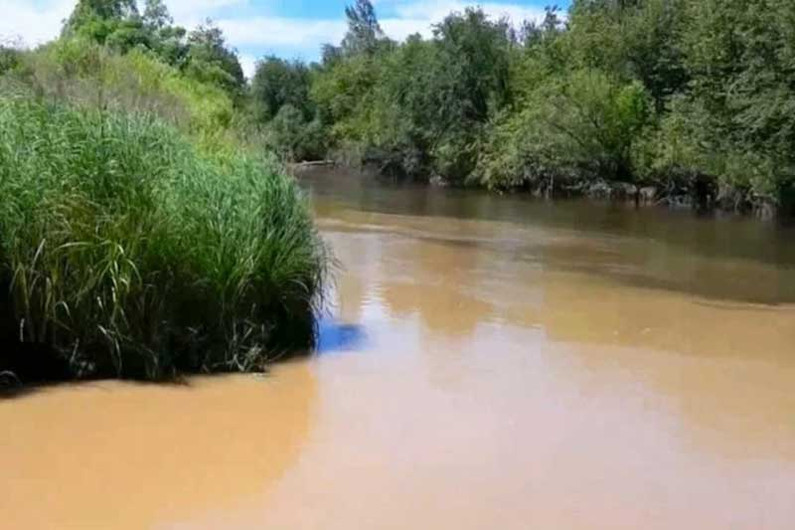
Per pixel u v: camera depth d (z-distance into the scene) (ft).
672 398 26.43
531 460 20.85
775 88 80.94
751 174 91.15
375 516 17.52
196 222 27.07
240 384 26.17
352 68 204.03
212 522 17.03
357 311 37.11
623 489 19.29
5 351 25.25
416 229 72.43
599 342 33.47
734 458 21.48
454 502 18.31
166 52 108.88
